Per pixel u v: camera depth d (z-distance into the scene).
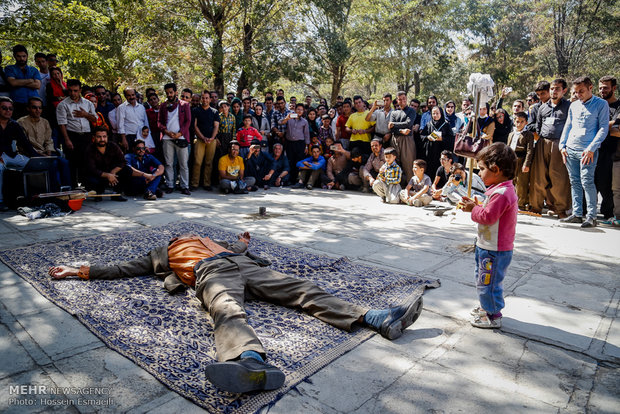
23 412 2.02
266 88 19.17
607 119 5.86
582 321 3.17
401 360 2.59
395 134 8.93
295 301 3.17
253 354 2.30
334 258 4.42
